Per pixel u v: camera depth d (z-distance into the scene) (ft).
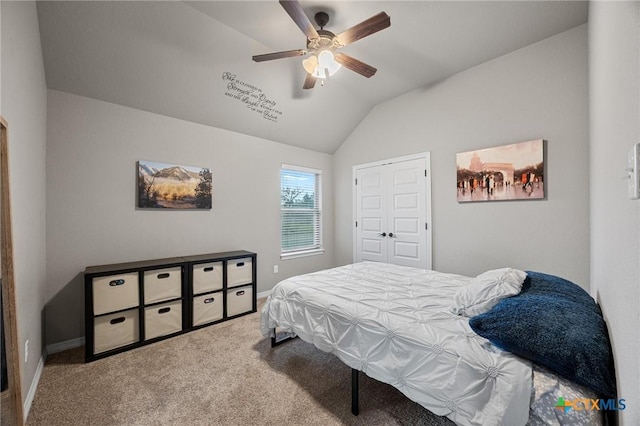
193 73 9.02
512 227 9.39
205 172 10.85
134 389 5.98
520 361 3.55
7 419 3.95
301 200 14.84
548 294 4.51
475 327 3.98
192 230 10.55
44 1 6.27
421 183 11.92
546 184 8.67
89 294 7.17
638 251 2.03
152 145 9.54
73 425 4.98
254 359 7.23
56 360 7.20
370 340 5.02
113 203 8.73
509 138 9.39
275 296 7.44
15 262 4.63
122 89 8.55
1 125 3.95
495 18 7.68
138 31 7.47
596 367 2.99
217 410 5.33
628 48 2.36
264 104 11.24
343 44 6.83
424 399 4.12
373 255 13.94
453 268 10.91
